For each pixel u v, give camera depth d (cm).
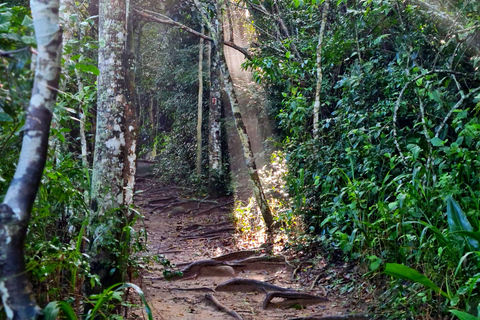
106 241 360
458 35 507
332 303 520
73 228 388
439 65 568
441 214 439
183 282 651
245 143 786
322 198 658
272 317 500
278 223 773
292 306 530
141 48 1573
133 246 397
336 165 621
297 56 831
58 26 148
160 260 425
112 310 372
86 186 384
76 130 666
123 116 396
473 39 534
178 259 788
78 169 358
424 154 519
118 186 388
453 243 376
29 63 173
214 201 1302
